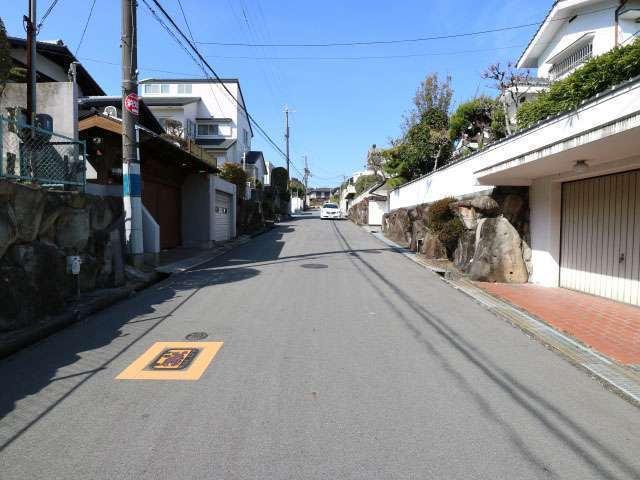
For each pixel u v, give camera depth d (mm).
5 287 5258
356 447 2982
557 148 6215
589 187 8094
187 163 14320
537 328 5863
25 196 5816
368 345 5148
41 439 3076
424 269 11164
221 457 2854
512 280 9406
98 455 2875
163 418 3371
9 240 5453
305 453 2904
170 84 34188
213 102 34094
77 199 7305
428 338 5457
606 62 8680
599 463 2838
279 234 22562
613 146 5715
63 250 6902
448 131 20734
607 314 6605
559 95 10016
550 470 2754
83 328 5859
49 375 4234
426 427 3264
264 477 2648
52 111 8953
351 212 39219
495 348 5117
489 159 9766
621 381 4125
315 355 4785
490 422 3354
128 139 9633
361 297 7785
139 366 4465
